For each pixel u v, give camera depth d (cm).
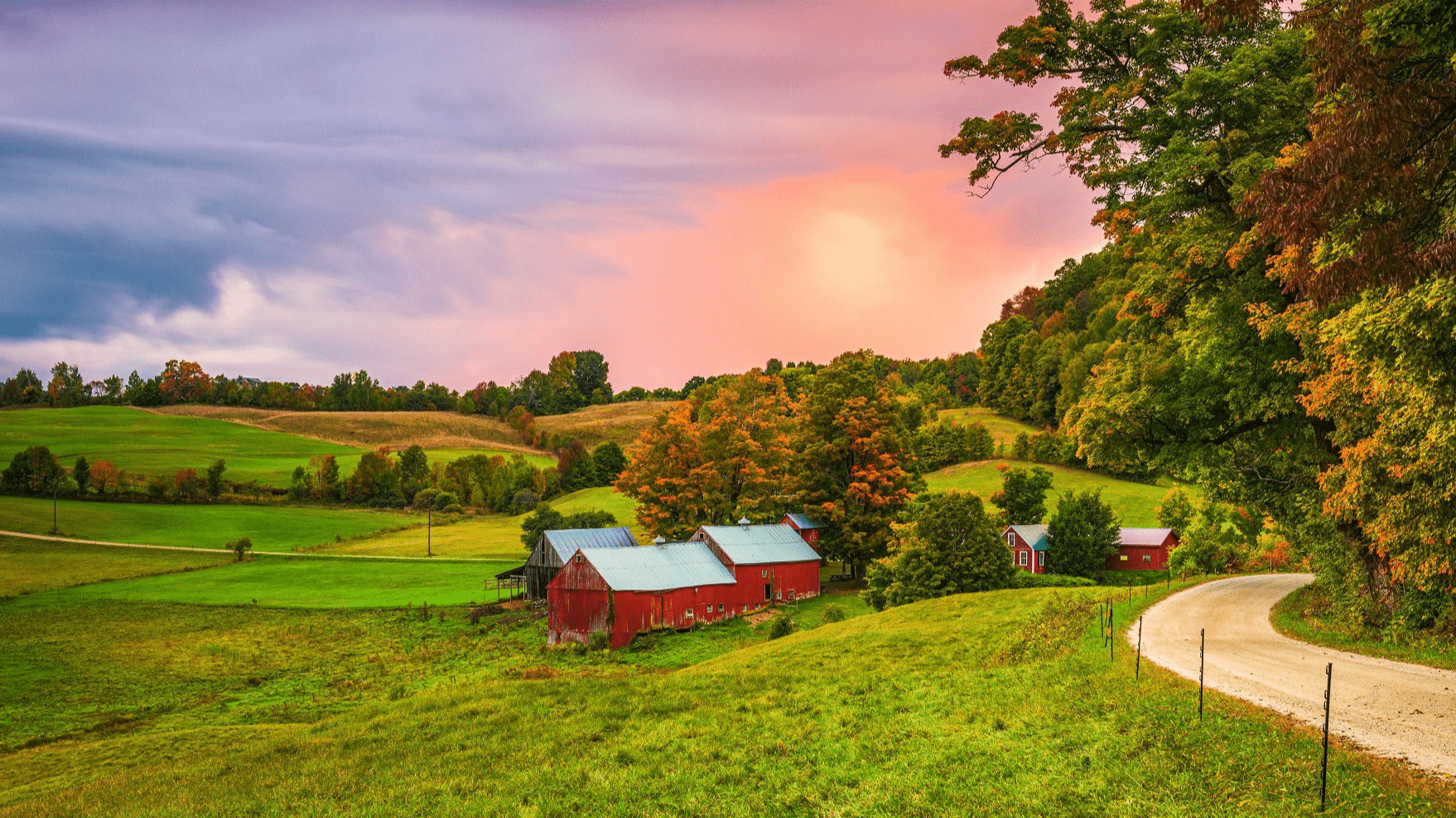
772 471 8619
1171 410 2958
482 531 12481
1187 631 2812
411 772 1992
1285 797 1218
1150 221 2780
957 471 12838
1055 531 7700
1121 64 2911
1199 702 1712
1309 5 1462
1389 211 1316
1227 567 6456
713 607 6272
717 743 2033
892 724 2038
